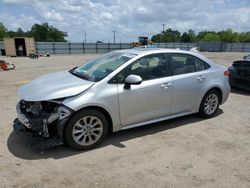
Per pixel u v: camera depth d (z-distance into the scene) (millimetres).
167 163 3727
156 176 3393
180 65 5051
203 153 4051
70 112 3797
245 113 6129
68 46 57719
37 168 3533
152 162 3746
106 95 4070
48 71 15102
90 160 3775
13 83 10133
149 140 4488
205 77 5355
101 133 4164
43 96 3807
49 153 3951
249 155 4016
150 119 4711
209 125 5262
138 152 4047
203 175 3434
